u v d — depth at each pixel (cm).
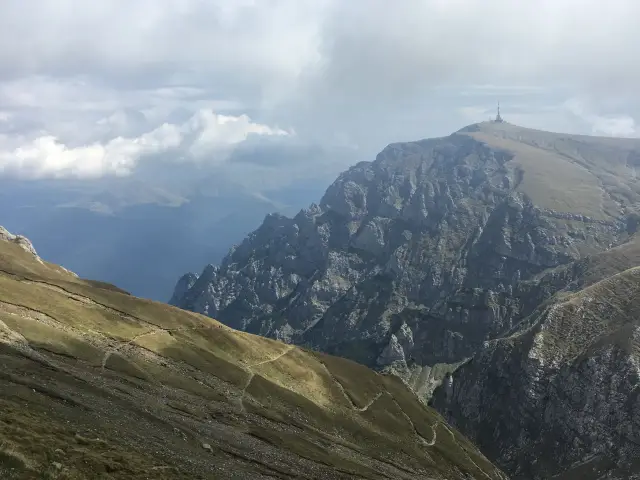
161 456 5938
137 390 9444
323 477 8975
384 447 14838
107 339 12288
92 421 6303
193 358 13712
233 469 6962
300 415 13675
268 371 16400
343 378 19800
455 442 19688
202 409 10181
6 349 8619
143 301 16888
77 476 3812
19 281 14088
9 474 3447
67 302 13838
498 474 18888
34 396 6388
